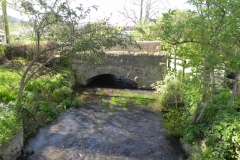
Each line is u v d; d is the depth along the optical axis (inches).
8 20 398.3
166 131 269.7
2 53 425.4
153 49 473.7
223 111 205.3
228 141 174.9
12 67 400.8
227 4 139.3
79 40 250.4
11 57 442.3
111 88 472.4
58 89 357.7
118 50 471.5
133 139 251.8
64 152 221.5
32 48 448.8
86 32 253.0
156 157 217.5
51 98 338.3
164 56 425.7
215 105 227.6
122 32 274.1
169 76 367.9
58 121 293.7
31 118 271.3
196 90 289.3
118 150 228.1
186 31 169.2
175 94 331.6
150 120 307.9
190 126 220.7
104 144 239.3
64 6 235.6
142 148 232.7
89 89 460.1
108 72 457.4
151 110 348.2
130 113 334.0
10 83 315.9
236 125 175.5
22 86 262.5
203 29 158.9
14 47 447.5
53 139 245.9
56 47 243.4
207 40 165.9
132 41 268.8
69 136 254.1
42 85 345.1
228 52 156.8
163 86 366.3
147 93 432.8
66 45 240.8
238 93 262.7
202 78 193.2
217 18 154.2
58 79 385.4
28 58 443.5
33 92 311.9
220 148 173.8
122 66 447.2
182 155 220.7
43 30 259.0
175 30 156.2
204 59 170.4
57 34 261.1
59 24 255.8
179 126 250.8
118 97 411.5
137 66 441.7
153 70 436.5
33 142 237.8
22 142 223.5
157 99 395.9
